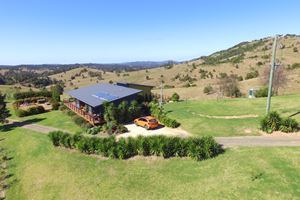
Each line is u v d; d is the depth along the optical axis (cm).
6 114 5212
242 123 3328
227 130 3183
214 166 2328
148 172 2467
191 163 2480
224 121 3528
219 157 2459
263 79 8469
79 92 5550
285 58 14338
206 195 1953
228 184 2008
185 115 4031
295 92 7356
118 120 4144
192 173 2311
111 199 2212
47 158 3150
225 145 2717
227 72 15862
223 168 2252
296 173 1941
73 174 2686
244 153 2416
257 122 3272
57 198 2419
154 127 3750
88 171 2673
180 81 16500
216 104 4584
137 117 4347
